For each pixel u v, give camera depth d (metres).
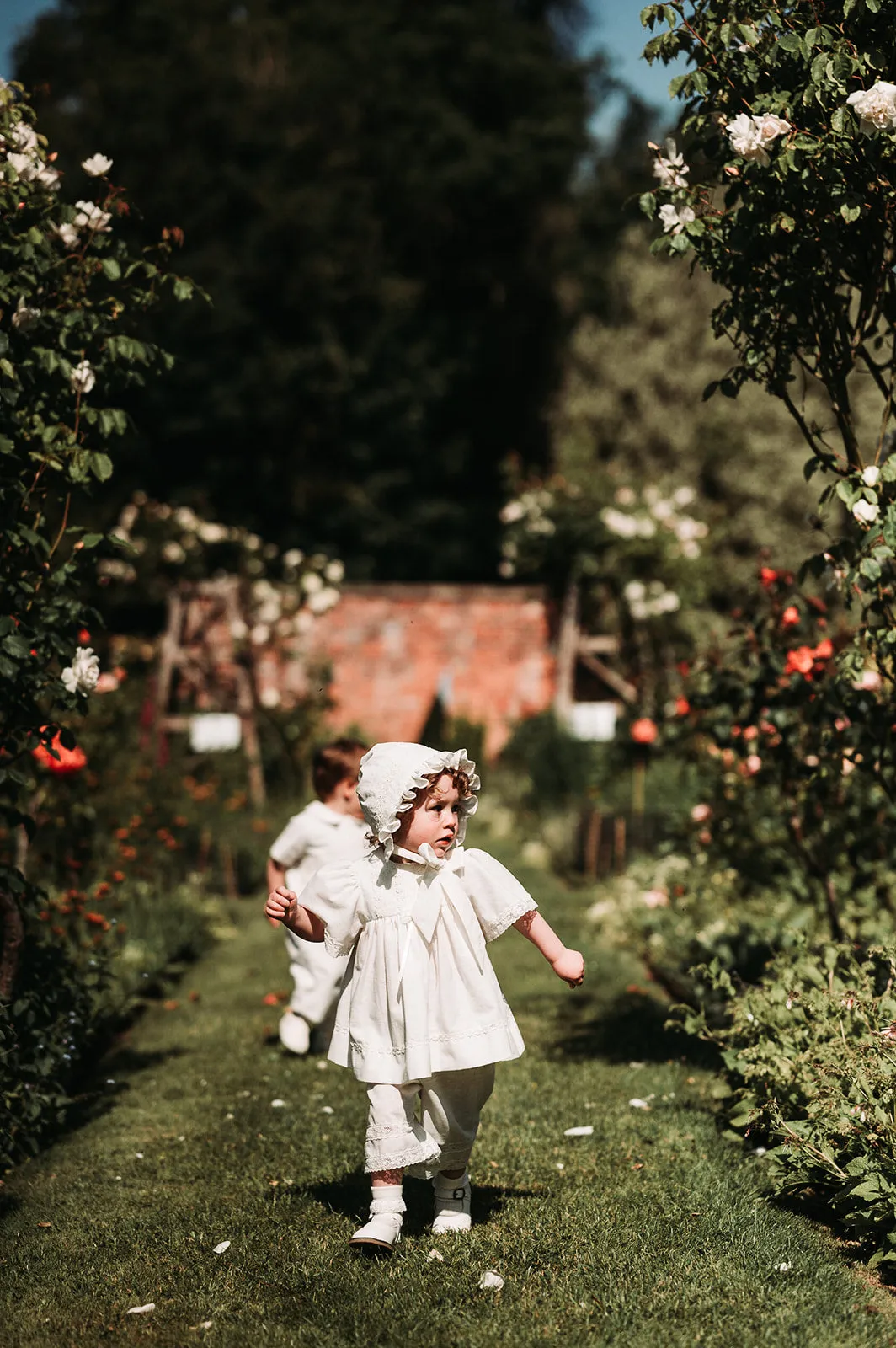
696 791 11.68
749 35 3.96
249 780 16.14
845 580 4.36
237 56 25.02
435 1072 3.47
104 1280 3.45
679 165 4.35
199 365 23.31
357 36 25.58
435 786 3.59
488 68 26.52
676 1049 5.82
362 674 19.20
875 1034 3.87
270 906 3.66
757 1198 3.86
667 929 8.01
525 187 26.19
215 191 23.61
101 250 4.77
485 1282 3.26
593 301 27.36
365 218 24.73
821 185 3.96
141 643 16.47
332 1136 4.74
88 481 4.68
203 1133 4.88
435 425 27.73
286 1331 3.06
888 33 3.97
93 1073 6.01
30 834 4.48
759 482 21.73
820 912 6.91
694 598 16.80
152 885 9.73
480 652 19.05
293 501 25.41
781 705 5.73
